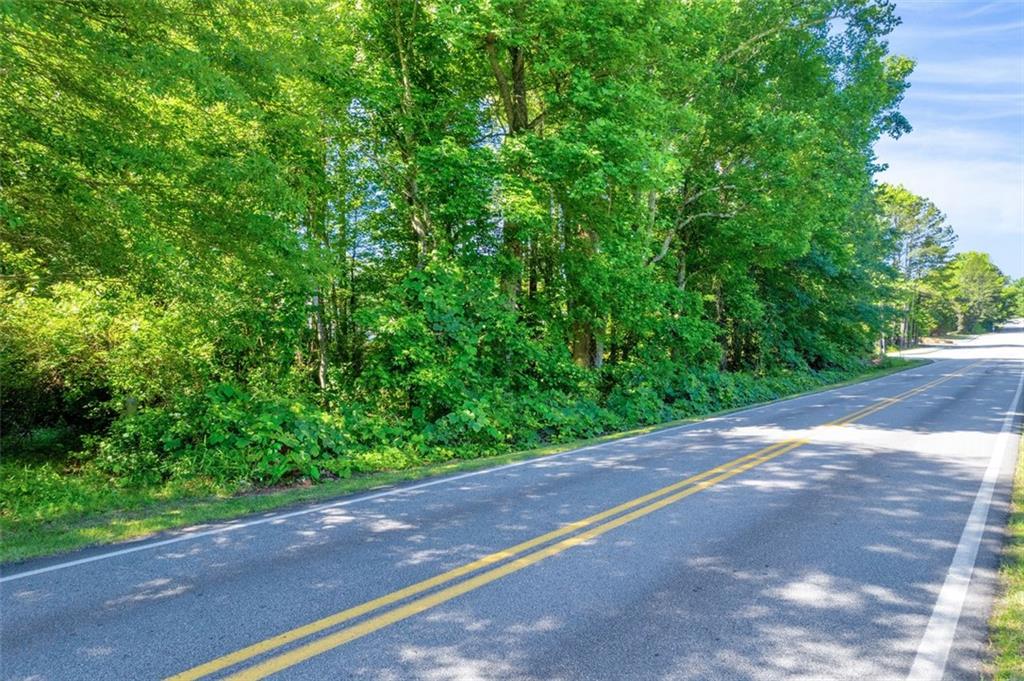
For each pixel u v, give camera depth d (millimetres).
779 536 6164
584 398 16484
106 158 7566
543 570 5273
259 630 4164
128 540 6379
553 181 15711
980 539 6078
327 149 14984
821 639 4047
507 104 16891
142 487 9219
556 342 18047
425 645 3955
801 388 28719
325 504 7820
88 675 3602
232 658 3789
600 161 14625
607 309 18141
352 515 7223
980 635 4117
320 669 3660
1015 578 5086
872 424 14891
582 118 16172
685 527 6496
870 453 10867
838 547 5836
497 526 6617
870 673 3633
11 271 9648
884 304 45219
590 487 8477
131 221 7957
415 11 14461
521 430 13539
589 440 13391
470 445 12539
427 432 12328
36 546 6113
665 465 10008
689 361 24531
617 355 25375
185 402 10578
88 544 6254
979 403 19469
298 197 9523
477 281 15109
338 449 10648
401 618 4348
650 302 18844
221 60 8305
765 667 3689
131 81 7832
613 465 10117
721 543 5961
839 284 35656
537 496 8008
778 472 9281
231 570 5359
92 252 8828
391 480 9273
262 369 13281
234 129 10219
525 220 14617
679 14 16297
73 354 11516
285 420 10508
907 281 71000
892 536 6172
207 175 8547
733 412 19094
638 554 5660
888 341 75688
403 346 13289
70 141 7684
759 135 20594
